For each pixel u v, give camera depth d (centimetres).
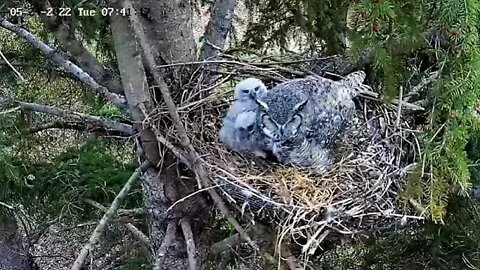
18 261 305
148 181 195
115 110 285
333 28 235
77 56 203
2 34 272
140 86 175
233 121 206
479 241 267
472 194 254
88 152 306
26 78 283
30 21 258
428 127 168
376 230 189
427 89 206
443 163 159
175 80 196
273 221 182
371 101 224
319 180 198
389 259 288
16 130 273
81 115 202
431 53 190
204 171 171
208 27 215
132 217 242
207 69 212
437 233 271
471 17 142
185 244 203
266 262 219
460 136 153
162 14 188
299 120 201
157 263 192
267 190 188
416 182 168
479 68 144
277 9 247
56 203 295
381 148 206
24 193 293
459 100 150
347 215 176
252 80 210
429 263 279
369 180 195
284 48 254
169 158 187
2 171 268
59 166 301
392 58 164
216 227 265
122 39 169
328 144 208
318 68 238
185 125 194
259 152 206
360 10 145
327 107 205
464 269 272
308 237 171
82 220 303
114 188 296
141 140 184
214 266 248
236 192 181
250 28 254
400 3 148
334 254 300
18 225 339
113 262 313
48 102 290
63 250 338
